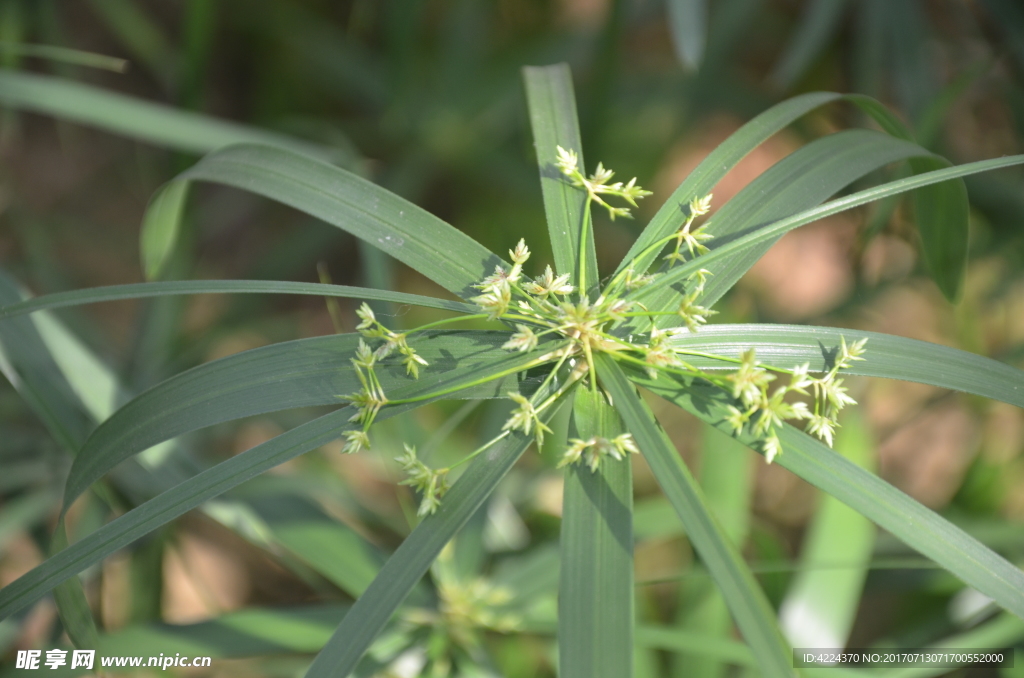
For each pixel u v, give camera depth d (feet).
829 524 2.48
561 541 1.65
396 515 3.12
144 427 1.73
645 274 1.76
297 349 1.75
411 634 2.16
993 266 3.58
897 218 3.25
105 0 3.65
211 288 1.70
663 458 1.66
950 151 3.22
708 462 2.59
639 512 2.55
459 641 2.17
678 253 1.75
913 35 3.06
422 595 2.19
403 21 3.40
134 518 1.69
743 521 2.49
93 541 1.69
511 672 2.68
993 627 2.29
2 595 1.68
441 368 1.74
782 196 1.82
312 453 3.07
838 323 3.19
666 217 1.79
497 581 2.23
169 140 2.51
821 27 2.88
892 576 2.64
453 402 3.42
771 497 3.64
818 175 1.84
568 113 1.86
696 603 2.46
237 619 2.17
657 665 2.55
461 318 1.70
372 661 2.11
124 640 2.14
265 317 3.52
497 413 2.60
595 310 1.71
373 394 1.71
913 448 3.72
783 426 1.70
